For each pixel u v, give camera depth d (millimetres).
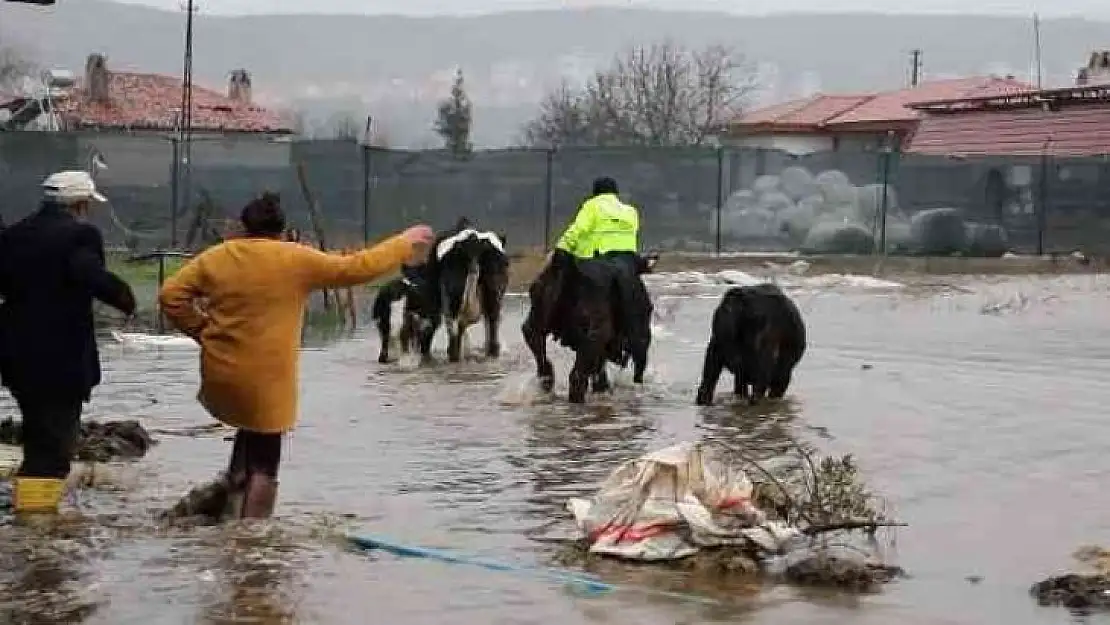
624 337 15445
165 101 62219
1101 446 12359
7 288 9281
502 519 9445
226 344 8977
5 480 10094
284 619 7141
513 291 30078
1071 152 47000
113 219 32625
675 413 14117
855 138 65938
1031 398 15242
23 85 65750
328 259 9141
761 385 14688
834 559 8102
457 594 7645
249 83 69500
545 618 7215
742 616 7273
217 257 9039
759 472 9484
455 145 83562
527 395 15141
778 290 14922
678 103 83688
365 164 35156
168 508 9484
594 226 16109
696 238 39188
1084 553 8625
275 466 9242
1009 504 10023
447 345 20203
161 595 7508
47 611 7199
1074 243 40844
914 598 7660
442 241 18406
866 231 39344
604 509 8734
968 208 40906
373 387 15945
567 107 85312
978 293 31141
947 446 12289
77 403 9414
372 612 7293
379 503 9875
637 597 7602
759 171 39781
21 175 33250
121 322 22203
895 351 19766
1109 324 23969
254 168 36375
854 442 12445
